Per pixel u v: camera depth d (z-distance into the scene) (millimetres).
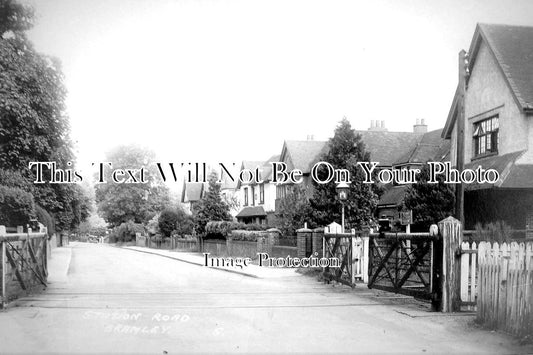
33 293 13602
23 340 7750
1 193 19406
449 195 20719
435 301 10625
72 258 34906
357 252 15336
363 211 25125
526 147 18203
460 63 14586
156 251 46812
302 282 17203
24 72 25078
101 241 90125
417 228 21625
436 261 10688
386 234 13344
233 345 7535
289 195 28969
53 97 26891
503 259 8539
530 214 18000
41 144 26375
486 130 20875
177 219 55281
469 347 7477
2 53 24438
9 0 24750
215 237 38375
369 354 7055
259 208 46219
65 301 11930
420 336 8227
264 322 9352
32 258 13781
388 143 37562
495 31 20625
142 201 71188
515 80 18750
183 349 7277
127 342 7680
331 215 25094
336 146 25766
